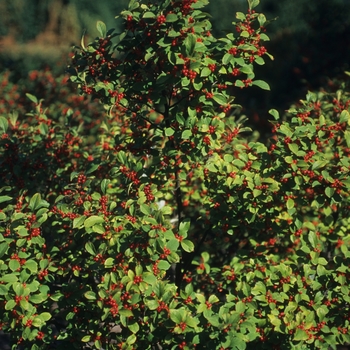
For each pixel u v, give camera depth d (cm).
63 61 1191
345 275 420
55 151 562
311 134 433
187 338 386
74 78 455
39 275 408
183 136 422
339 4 1434
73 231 438
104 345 417
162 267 377
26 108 1092
